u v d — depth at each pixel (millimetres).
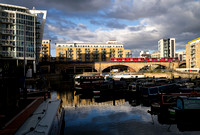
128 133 14953
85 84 42125
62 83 62344
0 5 60312
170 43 134000
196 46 81938
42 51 102188
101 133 15008
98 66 92500
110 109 24000
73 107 25312
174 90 35281
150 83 41594
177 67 93250
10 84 14336
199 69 75500
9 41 58156
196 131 15117
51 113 14562
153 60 92938
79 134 14891
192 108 17828
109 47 117938
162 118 19219
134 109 23906
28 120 12758
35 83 50969
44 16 71250
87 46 119312
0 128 10672
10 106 14070
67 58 108875
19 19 60031
